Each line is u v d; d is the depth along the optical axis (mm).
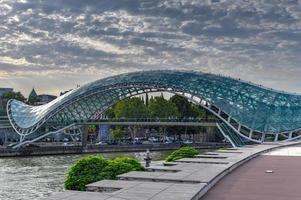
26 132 158500
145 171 29875
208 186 23297
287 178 28094
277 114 128750
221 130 136250
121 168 32156
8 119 172250
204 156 41375
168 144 164000
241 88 136750
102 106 176375
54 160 116562
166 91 145875
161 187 21484
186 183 23453
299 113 128500
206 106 138750
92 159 33000
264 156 47094
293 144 84500
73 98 161875
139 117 189375
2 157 124875
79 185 31609
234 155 42875
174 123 145375
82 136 169500
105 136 196000
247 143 132250
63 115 168500
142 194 19469
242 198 20797
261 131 128125
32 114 167500
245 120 130250
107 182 23156
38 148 135000
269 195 21656
